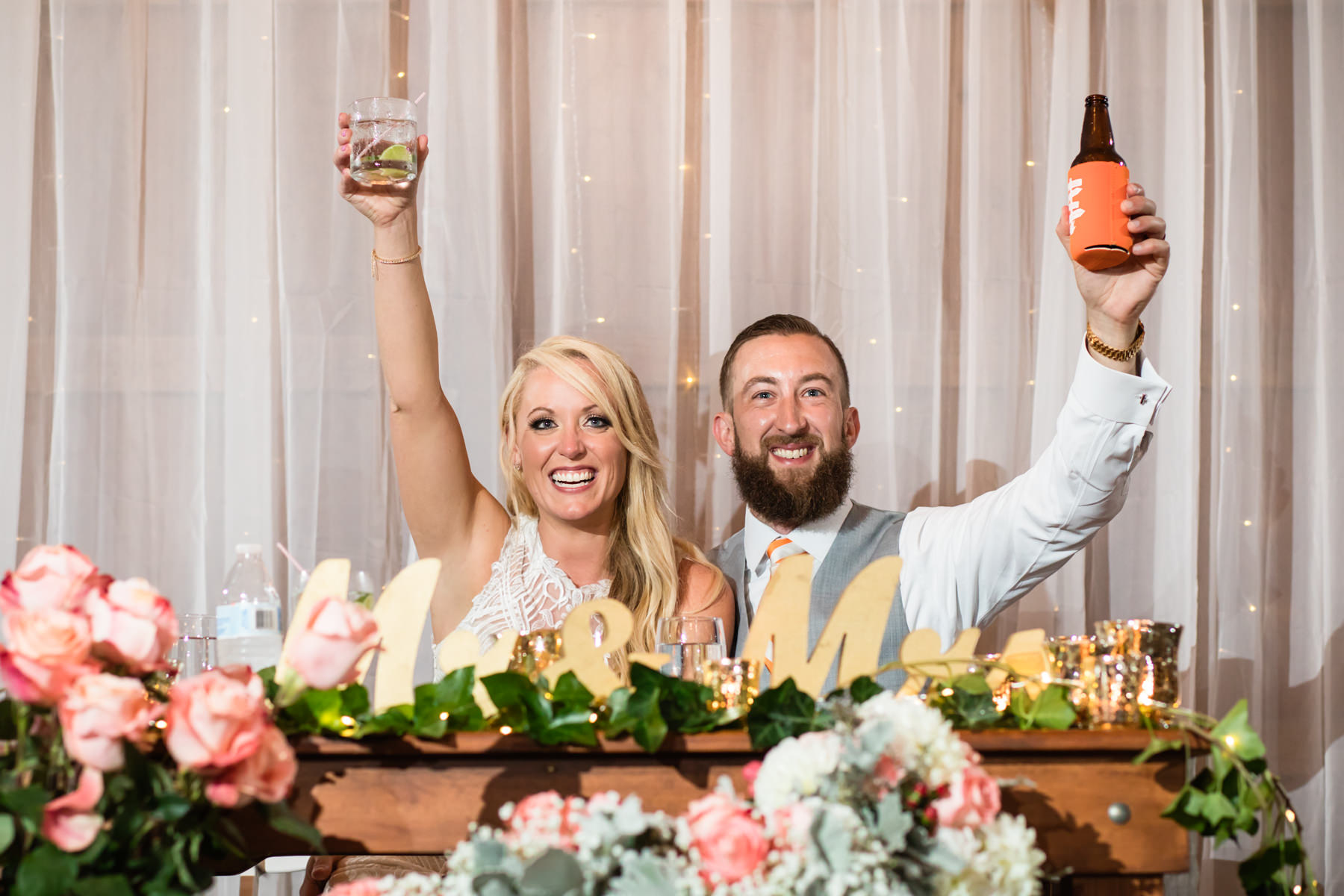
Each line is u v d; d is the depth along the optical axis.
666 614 2.00
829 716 1.09
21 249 2.19
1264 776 1.14
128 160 2.25
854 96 2.34
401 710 1.14
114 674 1.05
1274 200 2.41
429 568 1.25
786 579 1.27
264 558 2.18
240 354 2.21
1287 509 2.39
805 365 2.10
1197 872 1.50
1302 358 2.40
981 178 2.35
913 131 2.33
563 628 1.24
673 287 2.32
